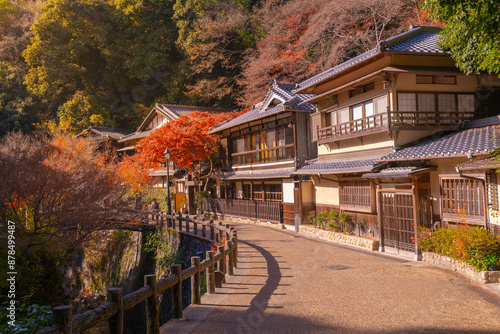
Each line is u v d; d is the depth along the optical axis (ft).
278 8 112.68
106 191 48.70
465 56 31.76
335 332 18.71
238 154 82.28
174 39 141.28
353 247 45.62
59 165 47.88
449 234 32.96
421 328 18.89
